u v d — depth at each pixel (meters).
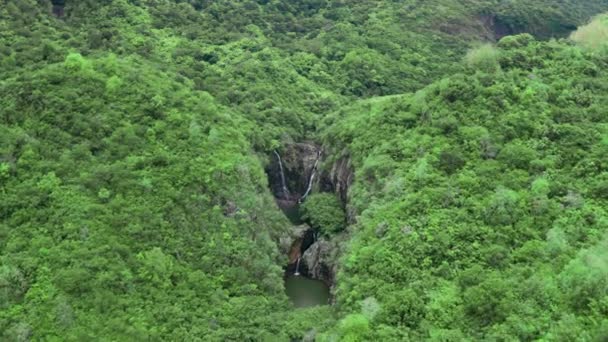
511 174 41.38
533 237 36.38
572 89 49.19
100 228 40.41
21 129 45.41
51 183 41.91
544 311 30.84
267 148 61.16
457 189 41.41
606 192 37.72
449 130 47.41
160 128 49.66
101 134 46.91
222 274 42.88
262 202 51.50
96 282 37.03
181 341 36.31
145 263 39.94
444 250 37.41
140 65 61.12
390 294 35.66
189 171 47.41
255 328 38.81
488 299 32.38
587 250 33.03
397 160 48.03
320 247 51.22
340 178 57.19
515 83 50.56
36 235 38.91
